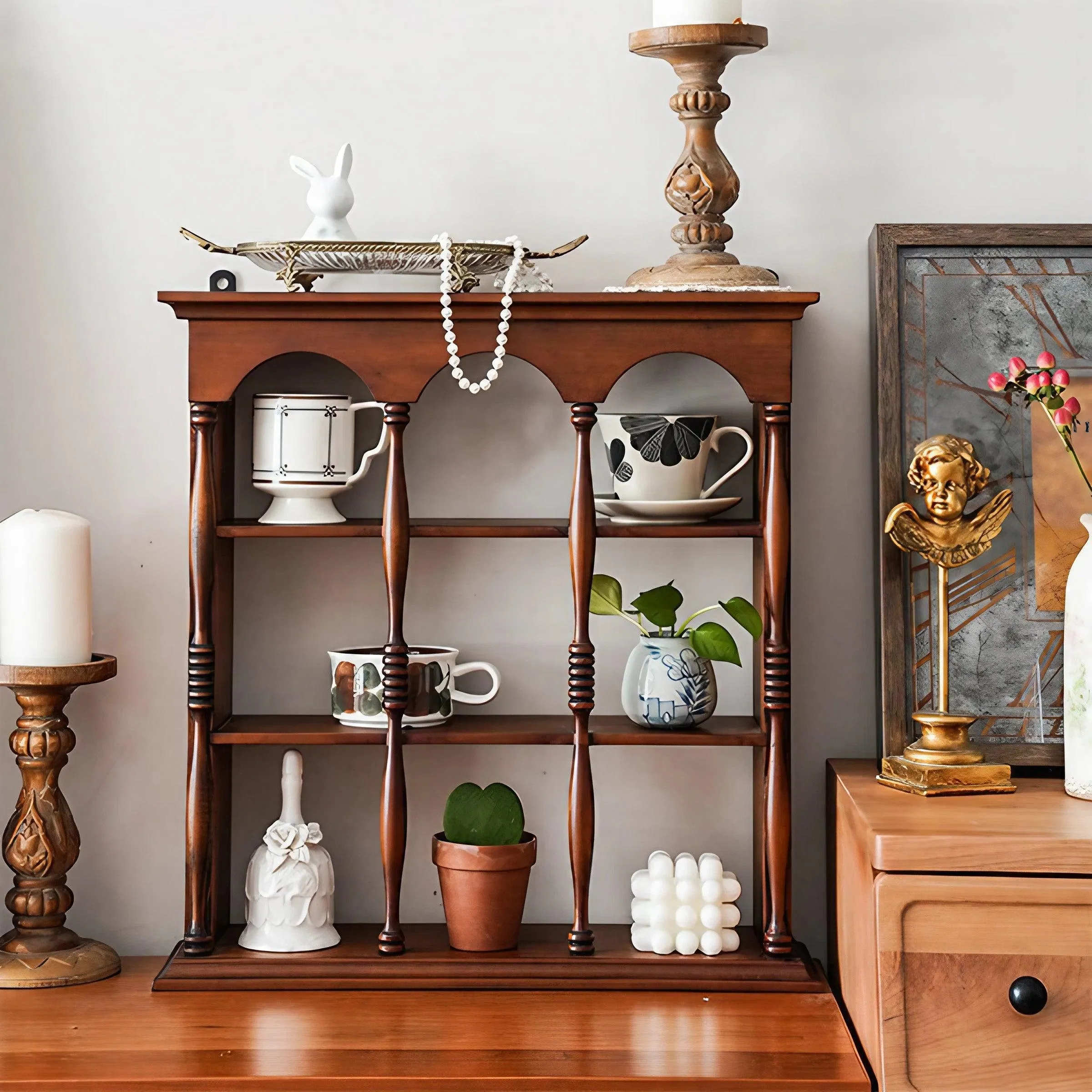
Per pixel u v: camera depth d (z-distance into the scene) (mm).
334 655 1473
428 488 1577
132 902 1578
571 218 1571
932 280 1516
